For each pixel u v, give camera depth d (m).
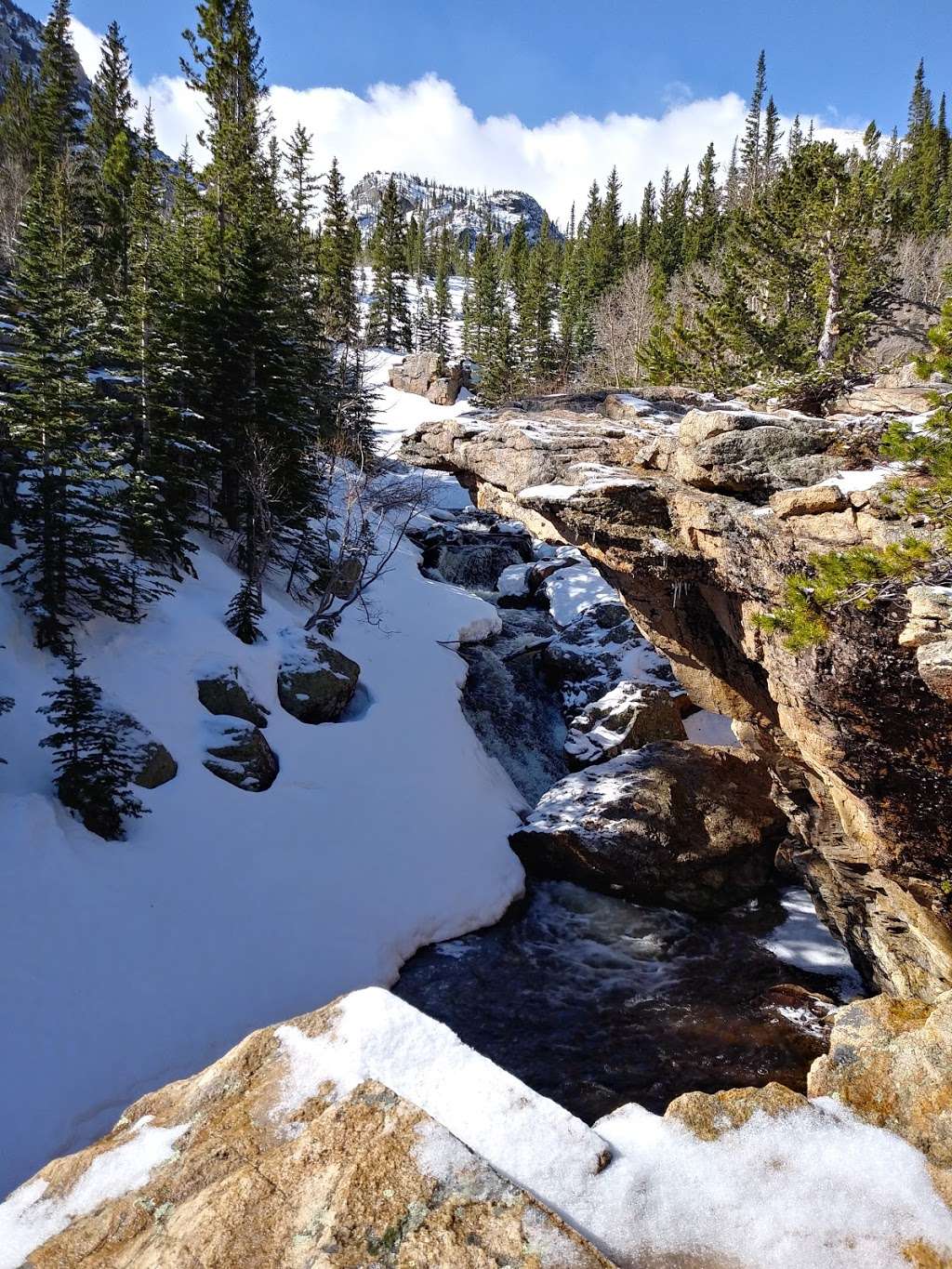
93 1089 10.67
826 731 11.20
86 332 18.42
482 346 76.12
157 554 20.62
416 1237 3.40
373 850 17.67
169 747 16.67
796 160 27.94
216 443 25.03
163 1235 3.64
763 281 30.61
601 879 18.97
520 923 17.88
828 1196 3.89
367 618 26.64
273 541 26.25
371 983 14.83
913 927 12.52
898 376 18.73
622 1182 3.91
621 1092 12.53
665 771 20.67
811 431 12.52
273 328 25.08
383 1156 3.81
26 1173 9.43
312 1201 3.63
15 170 48.50
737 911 18.52
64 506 16.86
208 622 20.56
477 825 20.14
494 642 29.52
